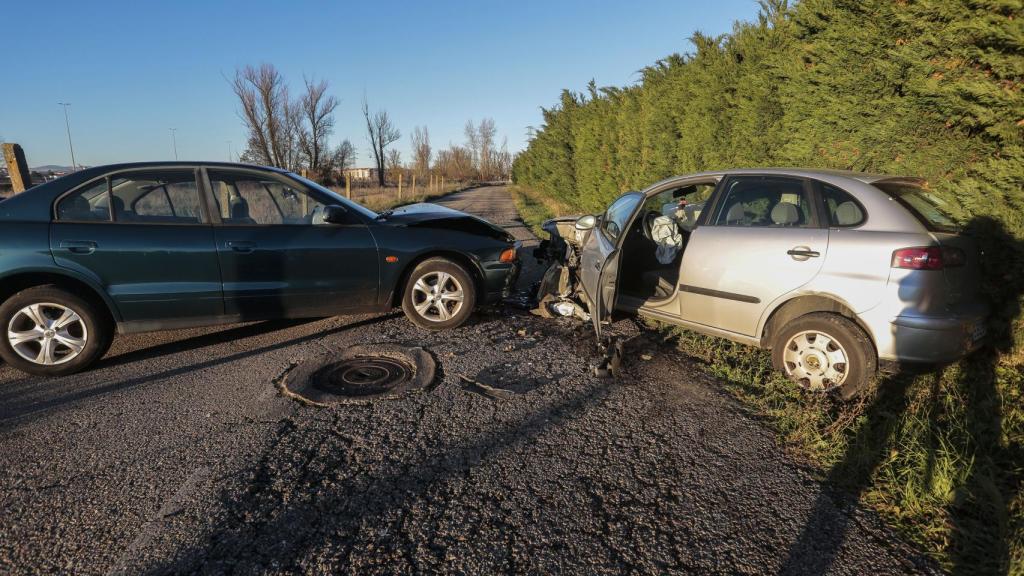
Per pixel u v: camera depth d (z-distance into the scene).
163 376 3.87
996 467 2.69
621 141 13.73
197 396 3.53
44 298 3.79
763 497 2.52
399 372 3.95
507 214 19.61
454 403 3.43
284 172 4.67
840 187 3.48
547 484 2.59
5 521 2.30
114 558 2.09
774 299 3.61
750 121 6.74
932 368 3.13
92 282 3.85
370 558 2.09
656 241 5.32
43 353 3.82
